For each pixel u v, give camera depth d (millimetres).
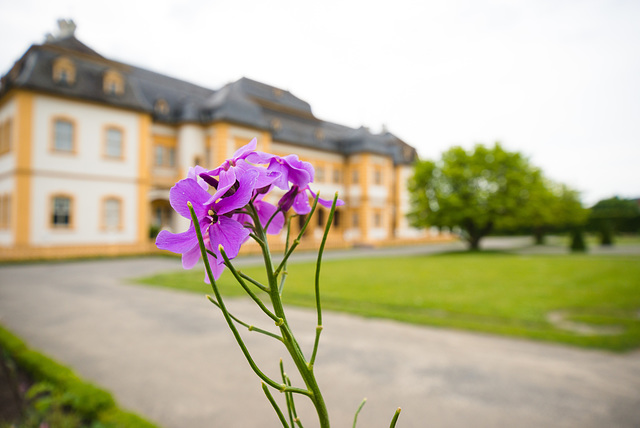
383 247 32469
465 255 22078
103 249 18172
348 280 11500
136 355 4996
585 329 6305
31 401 3438
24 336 5758
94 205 18641
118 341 5570
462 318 7004
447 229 28328
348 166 33156
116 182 19406
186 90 28250
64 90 17547
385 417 3502
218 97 24719
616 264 15781
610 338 5625
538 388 4082
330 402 3793
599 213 44781
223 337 5789
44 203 17141
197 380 4242
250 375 4398
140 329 6195
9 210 17219
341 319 6820
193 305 7938
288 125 29391
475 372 4512
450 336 5855
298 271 13891
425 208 27062
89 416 3119
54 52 17859
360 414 3559
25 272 13078
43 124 17094
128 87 20203
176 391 3965
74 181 18000
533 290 9641
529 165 26391
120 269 14180
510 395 3924
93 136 18609
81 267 14703
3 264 15242
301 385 4176
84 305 7922
